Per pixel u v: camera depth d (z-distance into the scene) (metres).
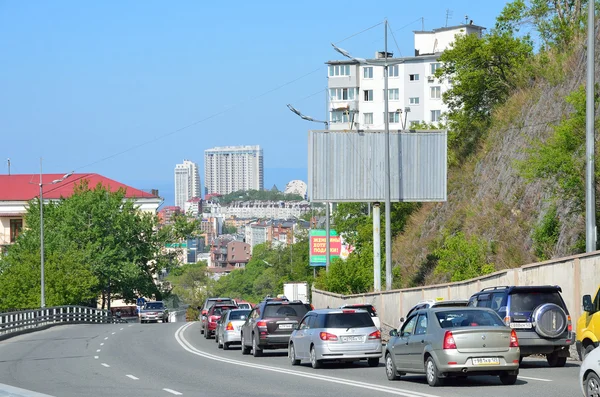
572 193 60.44
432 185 82.44
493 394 30.16
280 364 50.19
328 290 114.62
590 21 47.47
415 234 107.88
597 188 59.41
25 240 154.50
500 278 56.59
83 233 154.88
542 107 86.69
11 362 55.84
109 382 40.97
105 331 98.38
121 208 163.75
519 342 39.44
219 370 46.47
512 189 83.69
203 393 34.59
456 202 100.44
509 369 32.88
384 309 83.25
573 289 46.31
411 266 102.50
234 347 69.56
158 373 45.53
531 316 39.72
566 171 58.03
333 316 45.22
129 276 155.88
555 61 91.25
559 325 39.59
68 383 40.72
